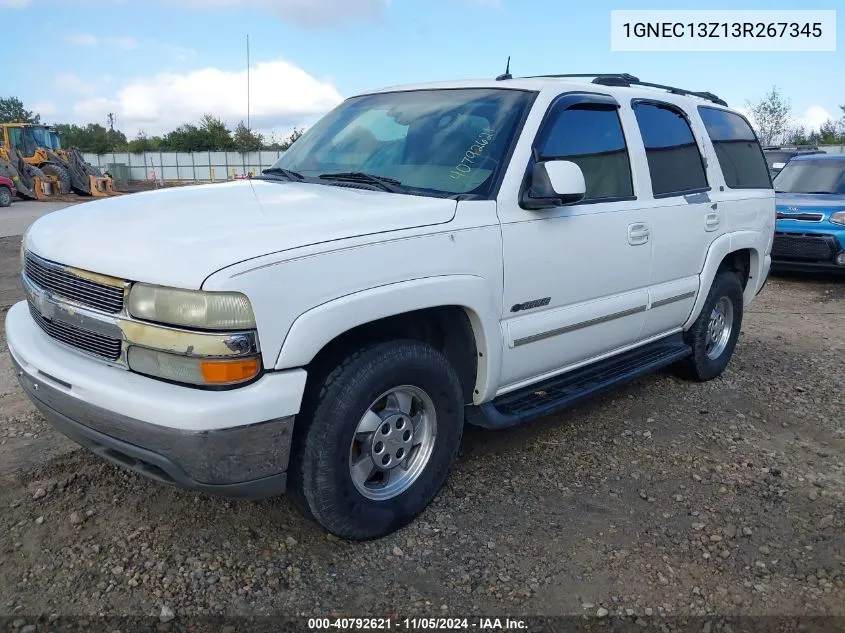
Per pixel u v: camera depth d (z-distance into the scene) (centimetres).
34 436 403
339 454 285
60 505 333
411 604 277
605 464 398
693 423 462
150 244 265
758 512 352
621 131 420
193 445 248
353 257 275
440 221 312
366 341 298
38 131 2880
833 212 951
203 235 268
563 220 366
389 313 286
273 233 268
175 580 284
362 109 430
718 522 341
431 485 331
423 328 342
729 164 529
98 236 284
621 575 298
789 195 1042
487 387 341
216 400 248
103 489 347
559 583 292
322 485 284
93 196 2891
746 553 317
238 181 394
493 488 366
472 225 322
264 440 258
